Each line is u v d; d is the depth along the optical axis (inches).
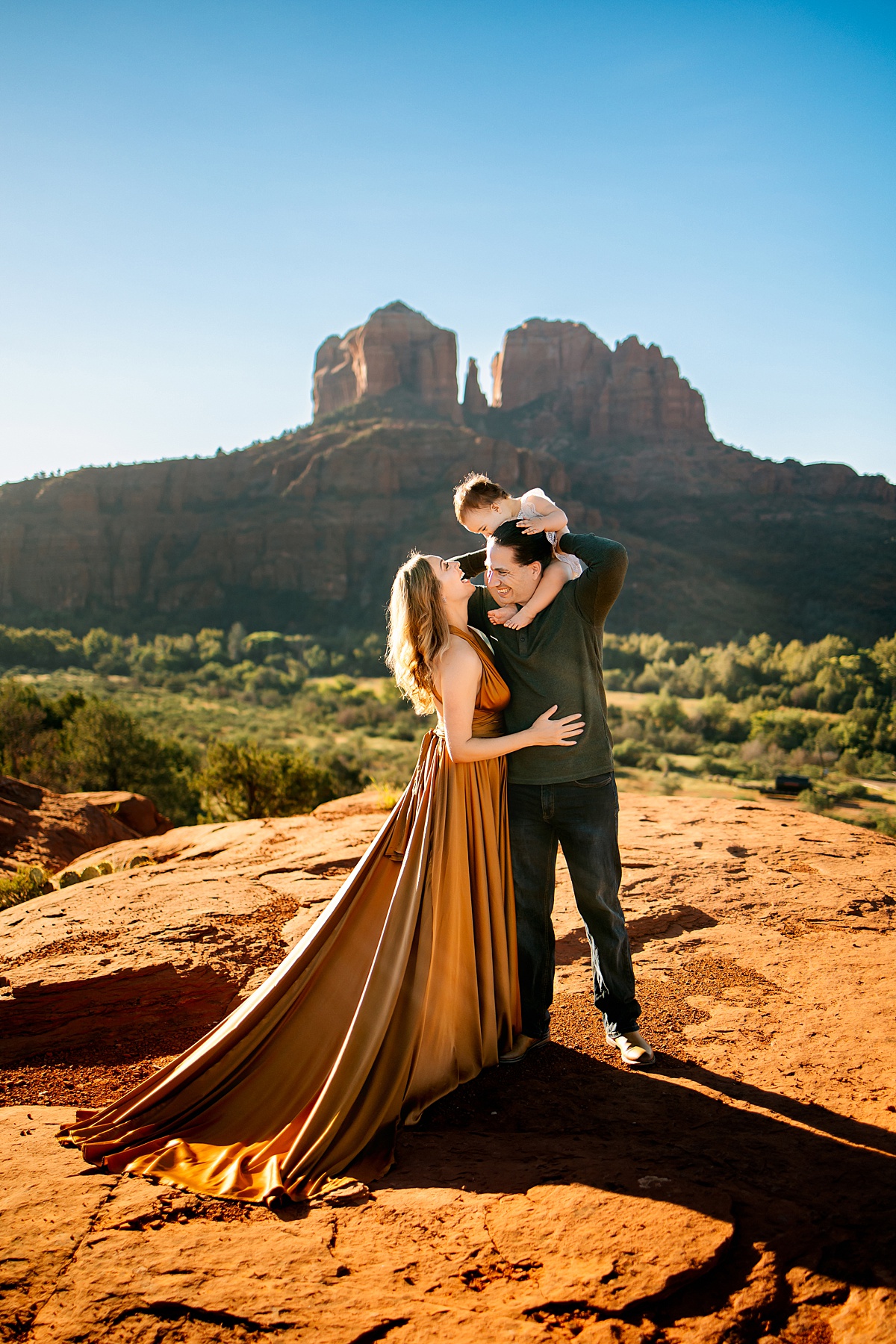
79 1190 88.3
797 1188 85.8
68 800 519.5
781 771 3112.7
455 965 114.0
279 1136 100.0
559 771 117.4
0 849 413.4
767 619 6240.2
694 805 289.4
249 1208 86.6
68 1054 134.0
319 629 6476.4
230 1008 143.2
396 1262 76.8
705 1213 81.7
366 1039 102.7
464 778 116.1
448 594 114.3
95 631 6023.6
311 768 784.9
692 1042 124.8
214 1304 70.4
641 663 5206.7
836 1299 69.3
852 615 6181.1
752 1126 99.9
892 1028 124.1
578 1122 103.7
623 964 121.9
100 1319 68.9
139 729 1230.3
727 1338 66.3
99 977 139.5
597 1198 85.4
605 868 119.6
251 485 7706.7
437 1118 107.7
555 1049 124.7
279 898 187.9
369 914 112.7
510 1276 74.6
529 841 121.3
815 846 225.3
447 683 111.8
